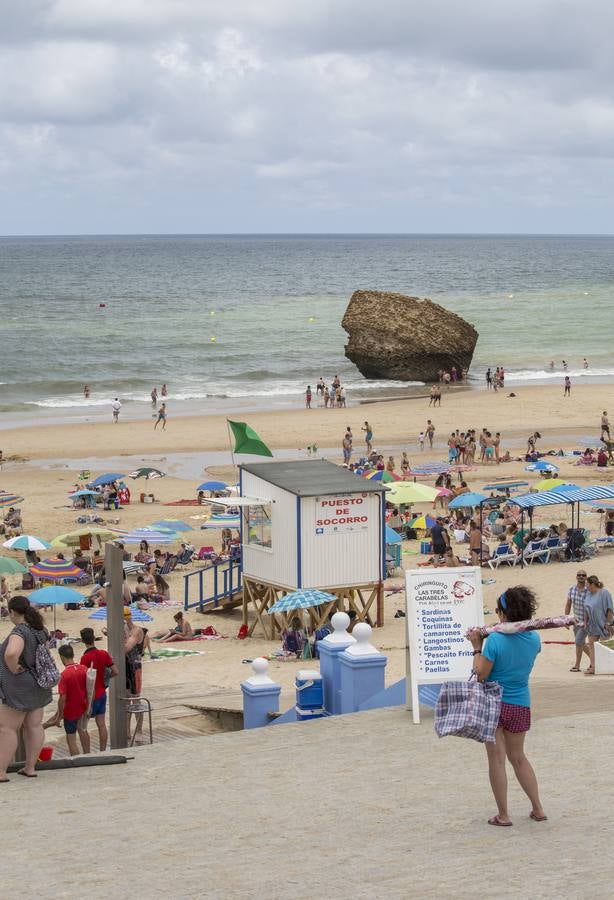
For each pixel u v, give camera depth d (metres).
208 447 58.44
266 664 13.29
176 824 7.89
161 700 16.73
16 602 9.38
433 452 57.19
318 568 25.94
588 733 10.19
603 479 47.31
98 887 6.55
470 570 10.88
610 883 6.14
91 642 12.88
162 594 31.25
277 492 26.25
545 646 20.58
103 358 98.81
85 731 12.71
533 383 84.81
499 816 7.43
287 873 6.62
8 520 39.75
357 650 12.31
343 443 54.47
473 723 7.29
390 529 32.06
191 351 104.31
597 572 29.16
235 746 10.31
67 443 59.69
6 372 90.12
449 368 86.19
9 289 188.50
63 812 8.38
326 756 9.77
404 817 7.77
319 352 104.12
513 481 46.75
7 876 6.87
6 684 9.27
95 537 38.44
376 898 6.09
